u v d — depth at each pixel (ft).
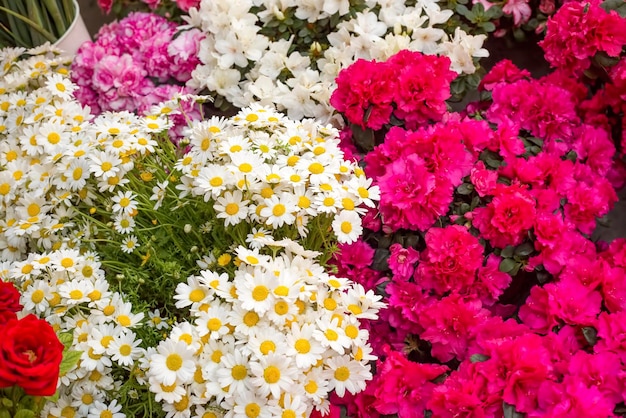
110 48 4.49
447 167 3.65
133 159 3.58
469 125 3.74
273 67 4.26
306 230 3.38
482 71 4.30
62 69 4.29
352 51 4.18
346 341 3.05
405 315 3.57
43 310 3.19
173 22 4.87
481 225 3.59
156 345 3.28
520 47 4.83
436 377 3.36
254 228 3.38
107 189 3.61
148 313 3.35
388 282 3.68
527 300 3.51
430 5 4.33
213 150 3.47
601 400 3.05
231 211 3.26
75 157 3.50
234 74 4.30
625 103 4.06
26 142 3.85
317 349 3.01
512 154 3.73
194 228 3.51
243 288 3.04
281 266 3.14
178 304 3.10
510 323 3.38
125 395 3.15
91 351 3.08
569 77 4.31
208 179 3.28
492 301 3.64
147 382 3.13
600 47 3.96
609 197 3.88
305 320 3.10
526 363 3.13
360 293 3.24
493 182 3.62
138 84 4.37
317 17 4.31
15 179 3.72
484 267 3.59
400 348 3.66
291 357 2.99
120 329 3.12
